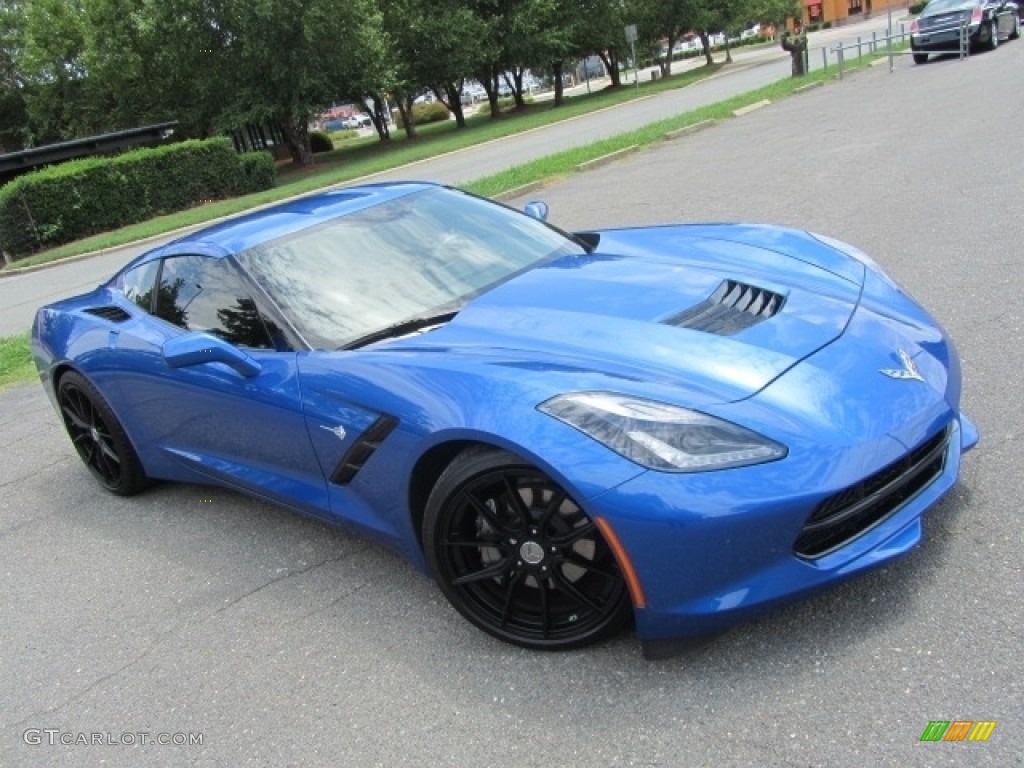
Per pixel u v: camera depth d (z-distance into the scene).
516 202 11.96
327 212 3.86
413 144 36.19
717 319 2.88
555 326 2.91
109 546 4.05
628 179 12.12
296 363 3.16
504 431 2.45
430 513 2.70
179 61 34.22
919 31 22.06
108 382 4.14
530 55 42.31
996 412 3.62
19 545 4.24
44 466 5.26
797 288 3.19
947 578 2.64
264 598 3.35
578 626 2.63
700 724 2.30
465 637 2.87
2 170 27.41
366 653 2.89
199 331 3.58
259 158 27.03
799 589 2.32
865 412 2.46
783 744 2.18
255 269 3.53
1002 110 12.00
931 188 8.05
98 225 23.34
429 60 39.53
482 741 2.40
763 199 8.98
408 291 3.41
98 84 38.06
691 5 48.47
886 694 2.27
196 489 4.51
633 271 3.37
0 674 3.17
